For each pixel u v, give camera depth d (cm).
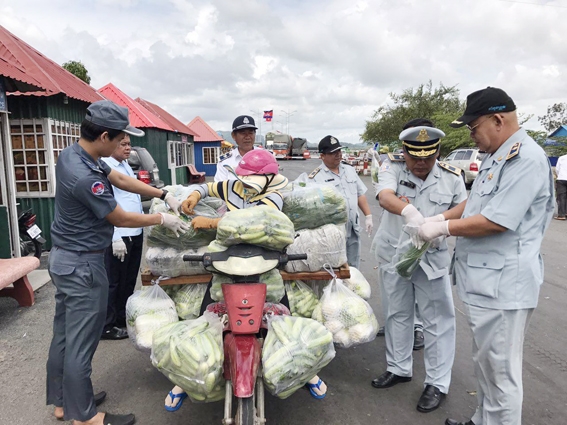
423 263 317
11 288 512
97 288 273
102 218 262
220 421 301
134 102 1622
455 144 2670
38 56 886
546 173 237
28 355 392
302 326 249
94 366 377
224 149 3819
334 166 468
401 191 330
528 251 241
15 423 296
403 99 3522
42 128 747
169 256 307
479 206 254
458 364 387
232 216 242
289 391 238
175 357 229
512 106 246
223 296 246
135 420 301
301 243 311
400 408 320
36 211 767
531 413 311
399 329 347
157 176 1162
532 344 419
